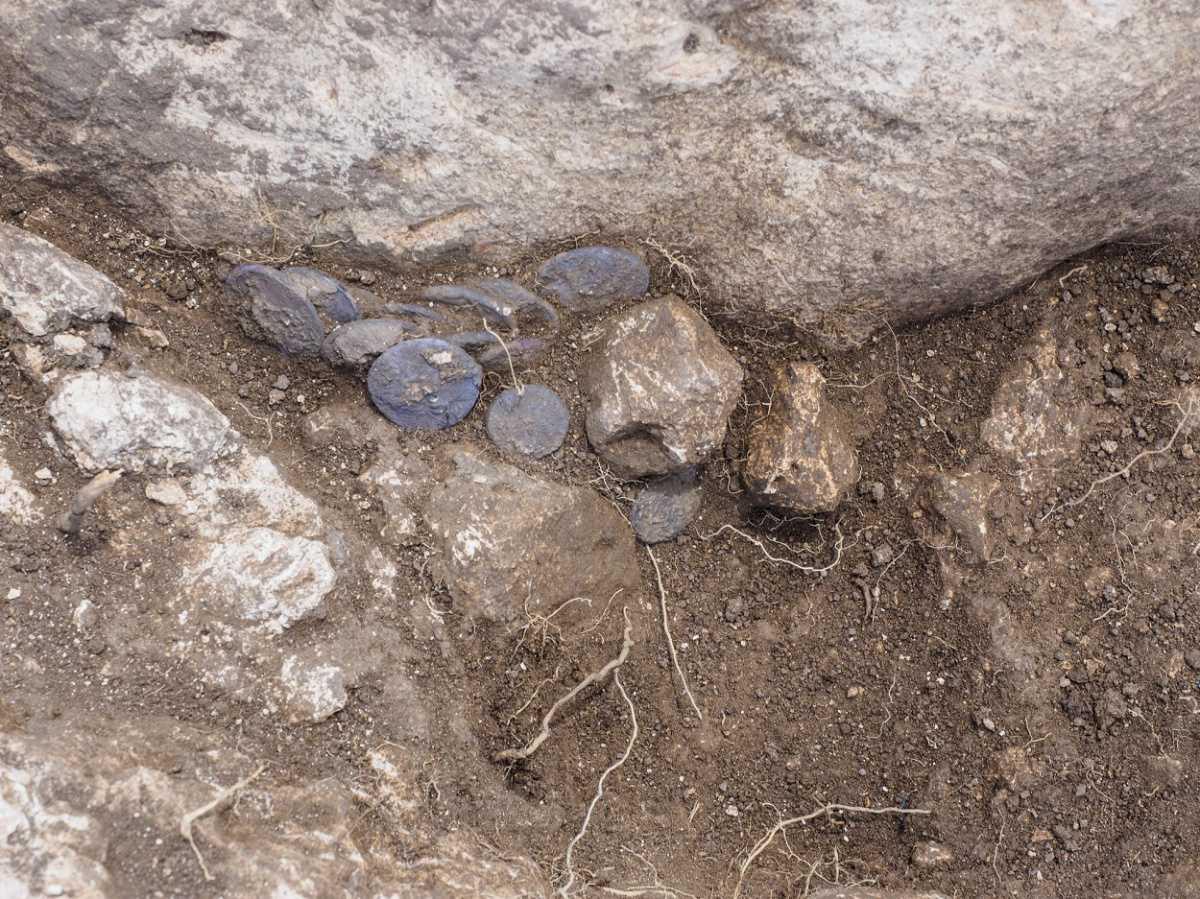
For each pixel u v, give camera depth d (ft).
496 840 1.52
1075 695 1.64
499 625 1.58
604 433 1.65
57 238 1.59
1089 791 1.63
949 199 1.60
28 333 1.51
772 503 1.69
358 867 1.41
